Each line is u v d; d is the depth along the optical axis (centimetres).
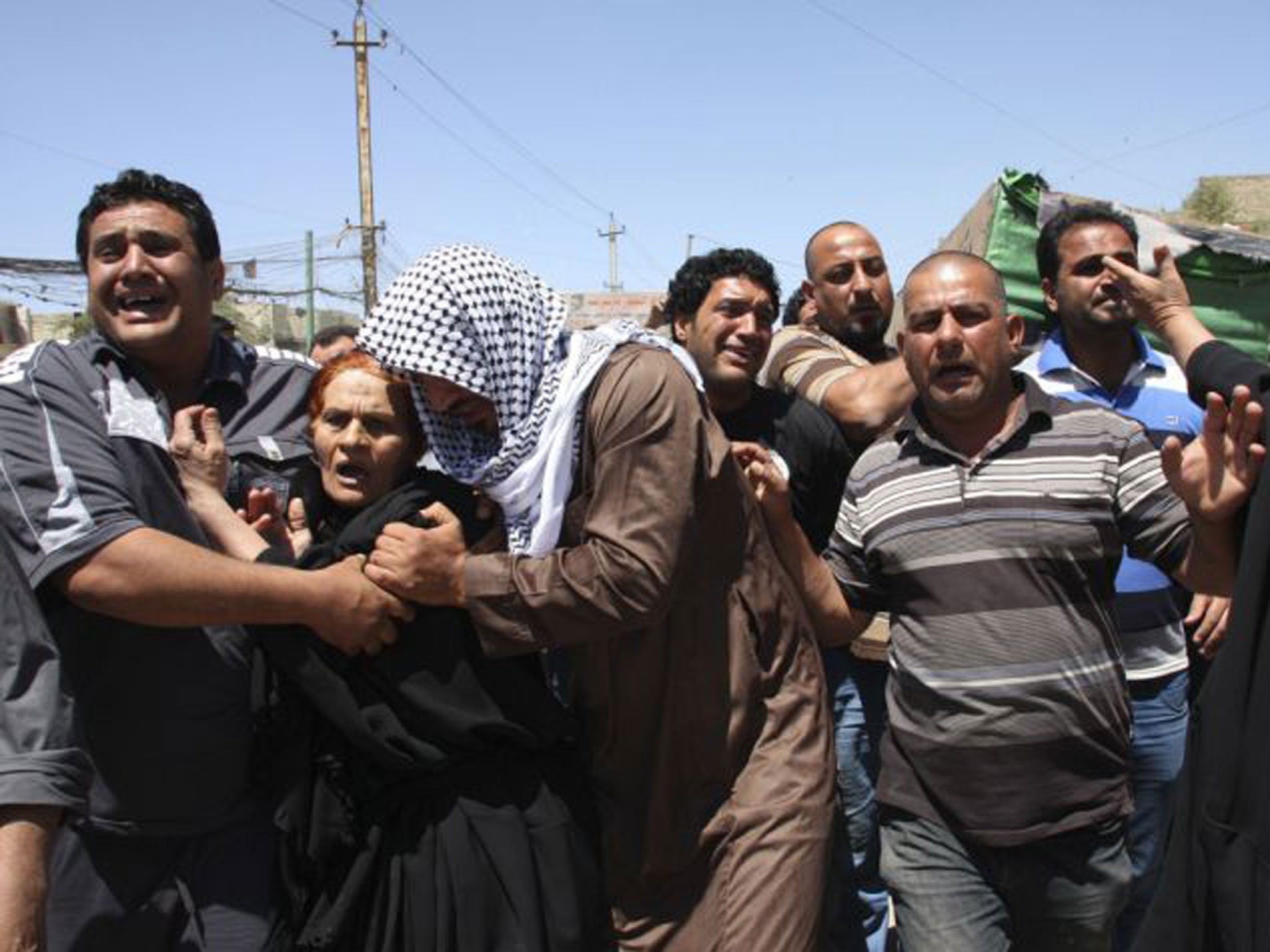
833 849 250
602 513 224
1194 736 209
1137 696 344
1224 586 234
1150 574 341
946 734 267
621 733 245
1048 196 444
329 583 222
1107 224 362
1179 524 254
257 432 277
